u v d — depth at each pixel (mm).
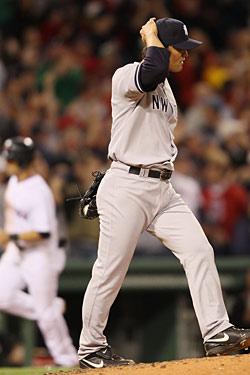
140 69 15930
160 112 16672
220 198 35906
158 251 33594
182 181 34719
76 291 32125
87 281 31781
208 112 43719
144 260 32531
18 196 27094
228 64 48500
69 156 39312
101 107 43969
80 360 17469
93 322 17094
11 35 50281
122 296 34875
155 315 34500
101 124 41844
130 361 17109
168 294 33969
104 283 16812
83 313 17203
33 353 30812
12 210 27328
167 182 16969
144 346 34719
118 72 16500
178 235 16906
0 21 50219
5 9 50531
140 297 34625
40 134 41438
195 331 33812
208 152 38438
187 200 34625
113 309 35125
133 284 32500
